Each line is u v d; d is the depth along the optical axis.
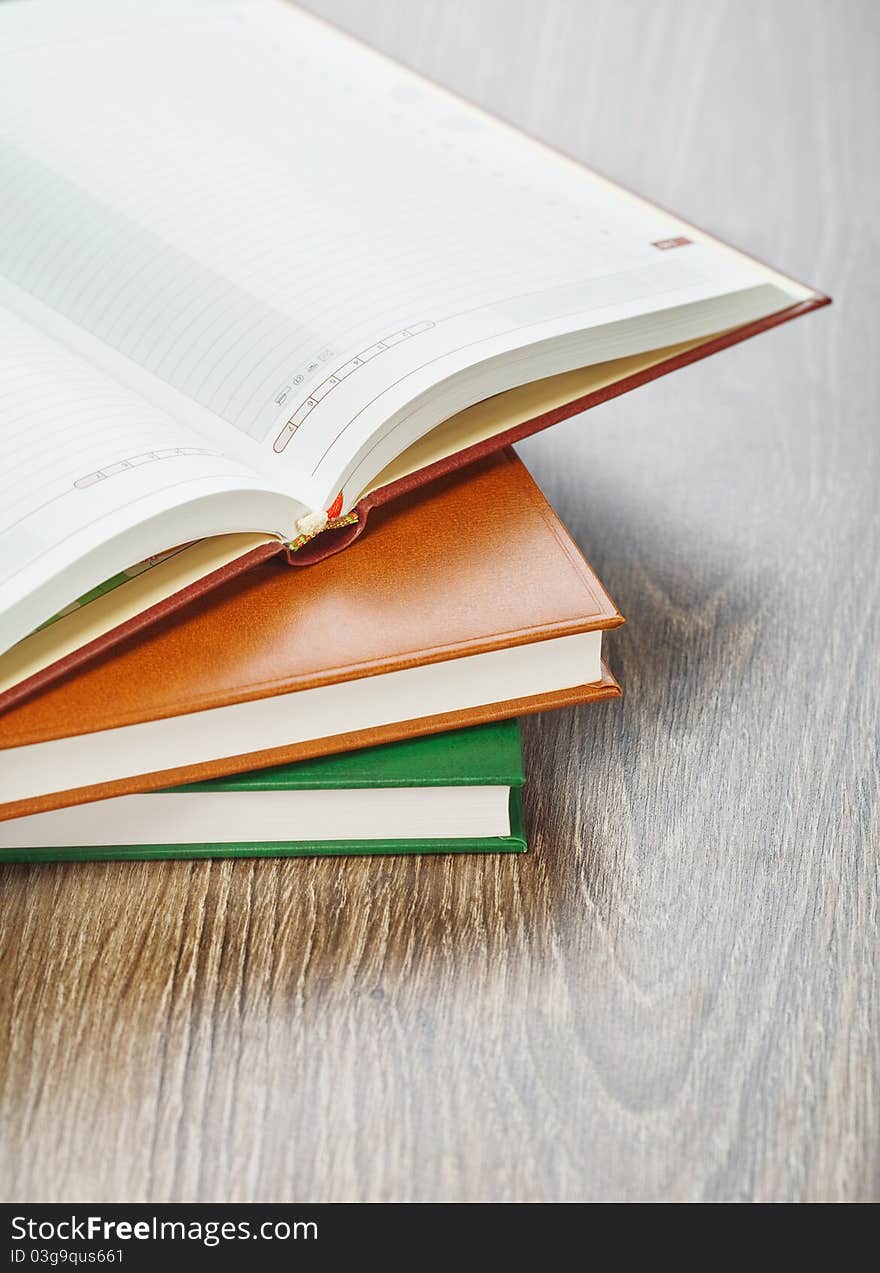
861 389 0.79
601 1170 0.43
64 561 0.44
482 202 0.64
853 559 0.67
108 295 0.60
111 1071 0.45
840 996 0.48
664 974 0.49
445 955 0.49
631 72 1.11
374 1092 0.45
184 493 0.46
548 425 0.57
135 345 0.58
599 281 0.58
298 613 0.51
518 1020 0.47
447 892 0.51
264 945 0.49
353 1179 0.42
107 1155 0.43
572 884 0.52
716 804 0.55
